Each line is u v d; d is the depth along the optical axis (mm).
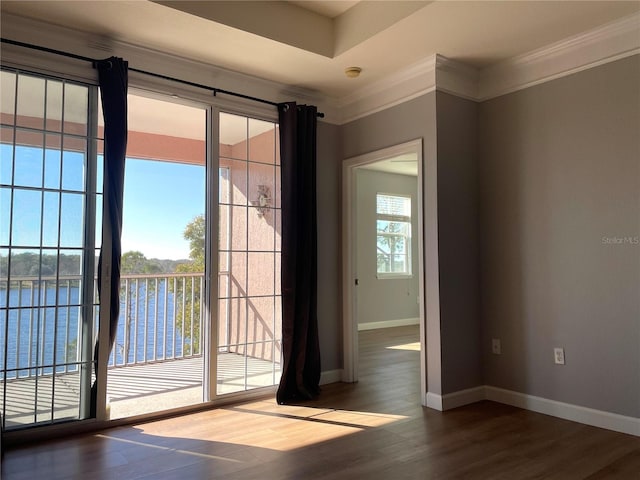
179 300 5031
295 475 2299
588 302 3035
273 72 3609
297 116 3832
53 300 2865
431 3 2658
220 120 3584
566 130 3178
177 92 3336
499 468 2377
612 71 2949
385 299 7750
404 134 3682
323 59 3379
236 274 3656
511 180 3500
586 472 2326
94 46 3002
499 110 3594
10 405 2709
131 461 2471
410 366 4773
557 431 2891
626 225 2867
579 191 3098
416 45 3182
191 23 2830
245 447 2658
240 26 2914
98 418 2947
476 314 3629
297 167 3791
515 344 3443
